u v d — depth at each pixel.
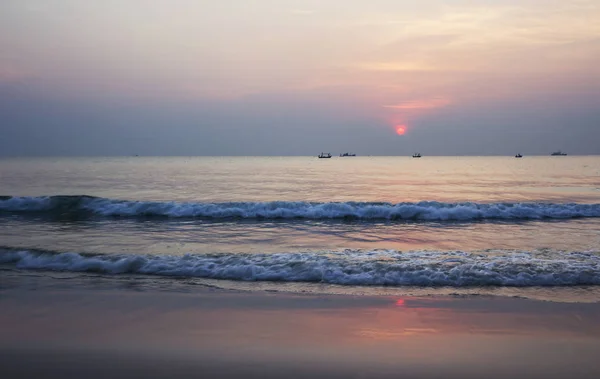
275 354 4.84
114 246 10.77
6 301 6.71
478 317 6.04
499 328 5.64
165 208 16.66
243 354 4.84
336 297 6.95
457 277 7.84
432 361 4.67
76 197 17.77
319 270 8.20
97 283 7.72
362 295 7.06
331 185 33.38
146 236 12.21
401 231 13.24
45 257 9.27
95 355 4.80
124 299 6.82
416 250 10.33
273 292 7.21
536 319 5.96
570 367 4.54
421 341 5.22
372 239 11.95
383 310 6.34
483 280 7.72
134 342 5.16
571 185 33.62
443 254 9.66
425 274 7.98
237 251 10.27
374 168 76.06
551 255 9.53
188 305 6.55
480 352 4.91
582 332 5.50
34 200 17.47
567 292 7.18
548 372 4.43
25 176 46.38
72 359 4.70
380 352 4.90
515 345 5.11
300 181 38.66
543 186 32.56
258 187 30.88
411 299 6.84
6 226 13.84
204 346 5.05
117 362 4.62
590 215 16.33
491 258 9.18
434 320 5.93
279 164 104.00
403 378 4.29
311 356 4.79
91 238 11.84
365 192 26.92
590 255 9.48
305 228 13.75
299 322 5.85
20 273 8.39
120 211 16.64
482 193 26.48
